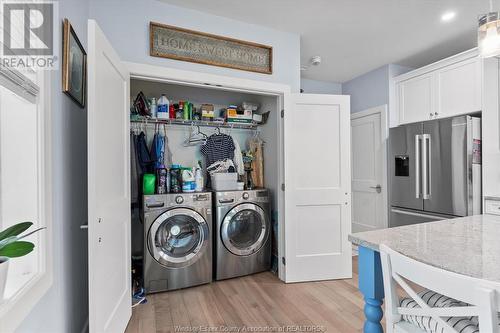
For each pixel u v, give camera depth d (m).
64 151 1.36
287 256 2.57
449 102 2.95
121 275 1.76
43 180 1.04
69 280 1.40
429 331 0.92
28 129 1.02
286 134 2.57
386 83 3.62
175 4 2.19
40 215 1.03
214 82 2.30
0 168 0.96
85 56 1.76
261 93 2.59
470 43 2.98
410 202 3.17
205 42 2.31
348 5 2.25
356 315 2.00
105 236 1.46
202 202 2.55
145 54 2.09
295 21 2.48
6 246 0.72
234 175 2.84
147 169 2.72
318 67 3.70
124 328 1.79
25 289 0.88
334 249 2.68
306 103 2.63
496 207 2.46
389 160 3.51
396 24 2.56
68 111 1.44
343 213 2.70
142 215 2.45
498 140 2.63
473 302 0.68
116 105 1.69
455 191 2.69
